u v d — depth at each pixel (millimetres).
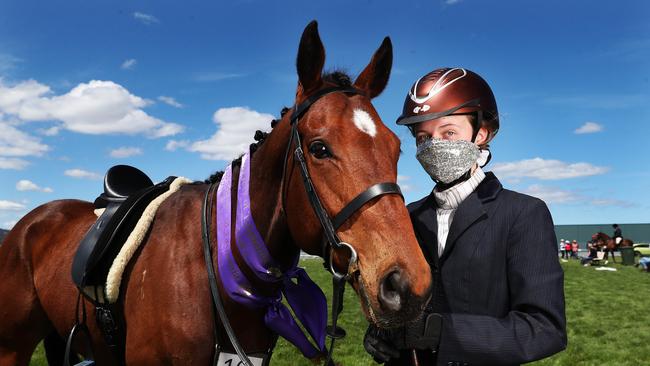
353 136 1664
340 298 1650
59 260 2717
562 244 31266
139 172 2939
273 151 1960
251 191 2037
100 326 2330
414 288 1437
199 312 2037
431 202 1907
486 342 1504
